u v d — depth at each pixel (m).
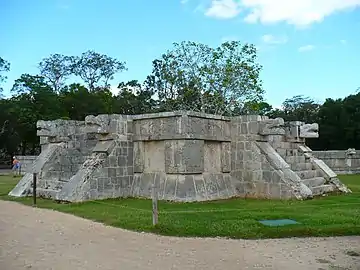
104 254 7.21
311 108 60.50
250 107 35.41
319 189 15.81
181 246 7.77
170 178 14.35
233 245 7.84
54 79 57.53
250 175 15.55
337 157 30.56
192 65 37.06
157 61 46.75
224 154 15.80
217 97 35.38
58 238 8.58
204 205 12.94
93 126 15.56
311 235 8.71
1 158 55.53
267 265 6.54
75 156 17.92
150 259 6.87
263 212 11.14
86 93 50.81
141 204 13.32
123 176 15.40
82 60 58.34
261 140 15.66
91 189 14.39
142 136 15.38
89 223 10.34
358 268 6.43
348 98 51.88
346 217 10.16
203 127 14.80
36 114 46.34
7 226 9.99
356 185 19.80
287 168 15.08
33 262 6.71
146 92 50.62
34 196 14.07
